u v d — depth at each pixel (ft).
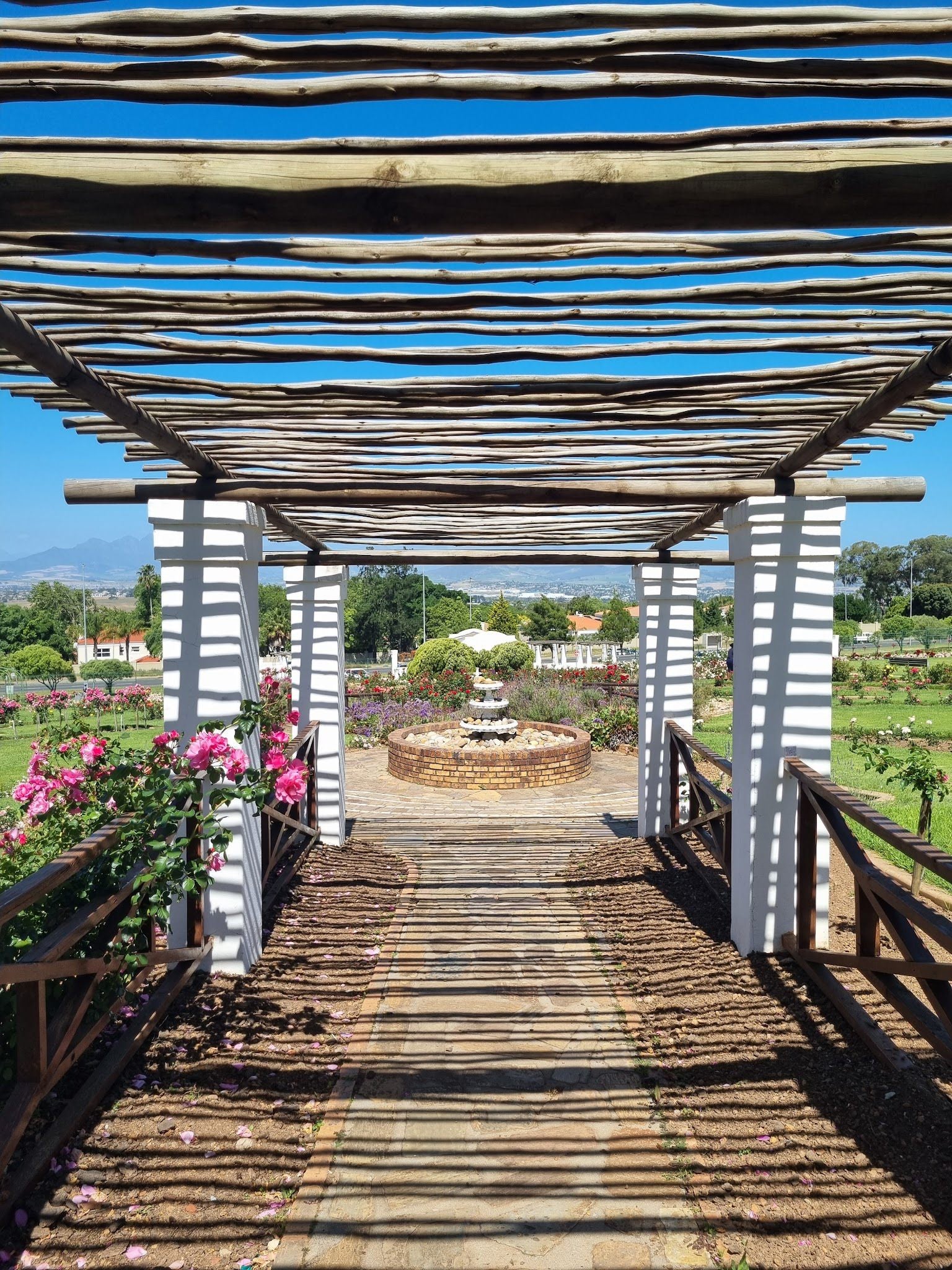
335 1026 11.71
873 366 8.64
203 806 12.52
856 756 37.27
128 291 7.18
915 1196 7.90
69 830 12.06
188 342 8.19
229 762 11.13
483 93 4.88
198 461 11.93
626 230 5.01
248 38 4.68
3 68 4.73
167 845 10.31
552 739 34.88
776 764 13.30
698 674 73.51
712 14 4.60
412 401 9.49
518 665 61.26
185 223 4.94
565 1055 10.99
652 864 19.51
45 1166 8.02
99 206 4.80
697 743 18.03
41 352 7.44
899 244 6.26
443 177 4.74
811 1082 9.89
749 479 13.26
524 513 16.52
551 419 10.69
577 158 4.72
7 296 7.17
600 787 30.42
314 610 21.31
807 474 13.32
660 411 10.03
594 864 20.11
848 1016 10.89
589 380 9.14
